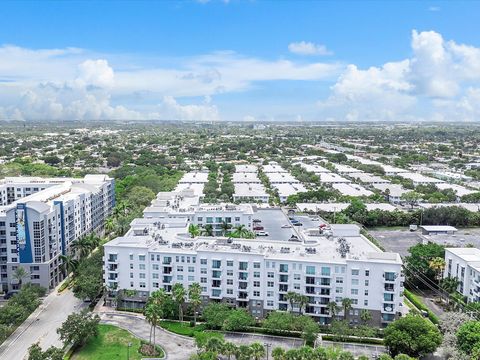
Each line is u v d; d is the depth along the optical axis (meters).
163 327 162.88
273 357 137.00
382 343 150.12
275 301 167.38
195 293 161.88
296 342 152.38
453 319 149.50
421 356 141.00
